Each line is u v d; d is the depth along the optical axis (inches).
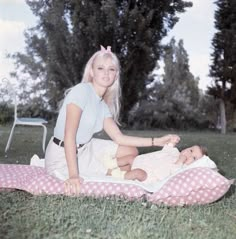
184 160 148.0
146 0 611.5
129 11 600.1
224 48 727.7
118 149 151.7
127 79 647.8
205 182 125.6
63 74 669.3
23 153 263.6
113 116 153.9
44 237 92.5
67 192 128.3
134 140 151.0
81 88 139.3
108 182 131.8
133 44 617.9
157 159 150.2
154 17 620.4
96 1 607.2
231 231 104.3
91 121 140.7
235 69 720.3
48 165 141.6
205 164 136.6
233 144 387.2
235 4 713.0
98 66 144.2
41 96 774.5
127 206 117.2
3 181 135.9
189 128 776.3
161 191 127.1
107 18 596.1
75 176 131.0
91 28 607.8
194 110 812.0
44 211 108.7
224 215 118.6
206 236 98.8
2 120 662.5
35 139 373.4
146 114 753.0
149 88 786.2
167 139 153.5
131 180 138.0
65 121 137.6
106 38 615.2
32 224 99.3
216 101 804.6
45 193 129.3
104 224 101.4
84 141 142.6
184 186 126.3
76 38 634.2
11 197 124.5
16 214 107.6
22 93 782.5
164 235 96.0
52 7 645.9
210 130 782.5
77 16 613.6
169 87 823.7
